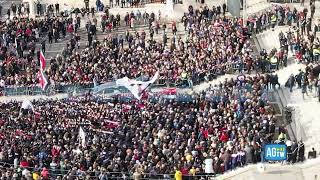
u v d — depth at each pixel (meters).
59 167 108.56
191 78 137.62
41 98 136.75
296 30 145.12
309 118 123.00
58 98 135.88
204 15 155.62
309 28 144.50
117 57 144.38
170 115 118.62
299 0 159.38
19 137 114.75
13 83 142.00
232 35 144.12
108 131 116.38
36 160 109.75
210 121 115.81
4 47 152.12
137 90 129.88
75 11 163.50
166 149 109.81
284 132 116.62
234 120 116.19
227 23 149.88
